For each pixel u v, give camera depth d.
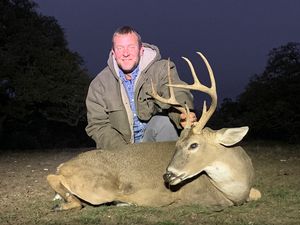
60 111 6.66
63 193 1.55
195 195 1.53
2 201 1.73
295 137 5.15
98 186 1.53
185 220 1.38
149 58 1.71
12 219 1.45
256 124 5.55
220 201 1.52
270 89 5.83
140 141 1.79
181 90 1.67
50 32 7.07
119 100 1.72
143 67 1.70
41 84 6.27
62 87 6.39
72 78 6.52
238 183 1.49
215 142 1.48
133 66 1.68
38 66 6.47
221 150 1.48
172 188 1.53
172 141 1.63
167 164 1.56
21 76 6.30
